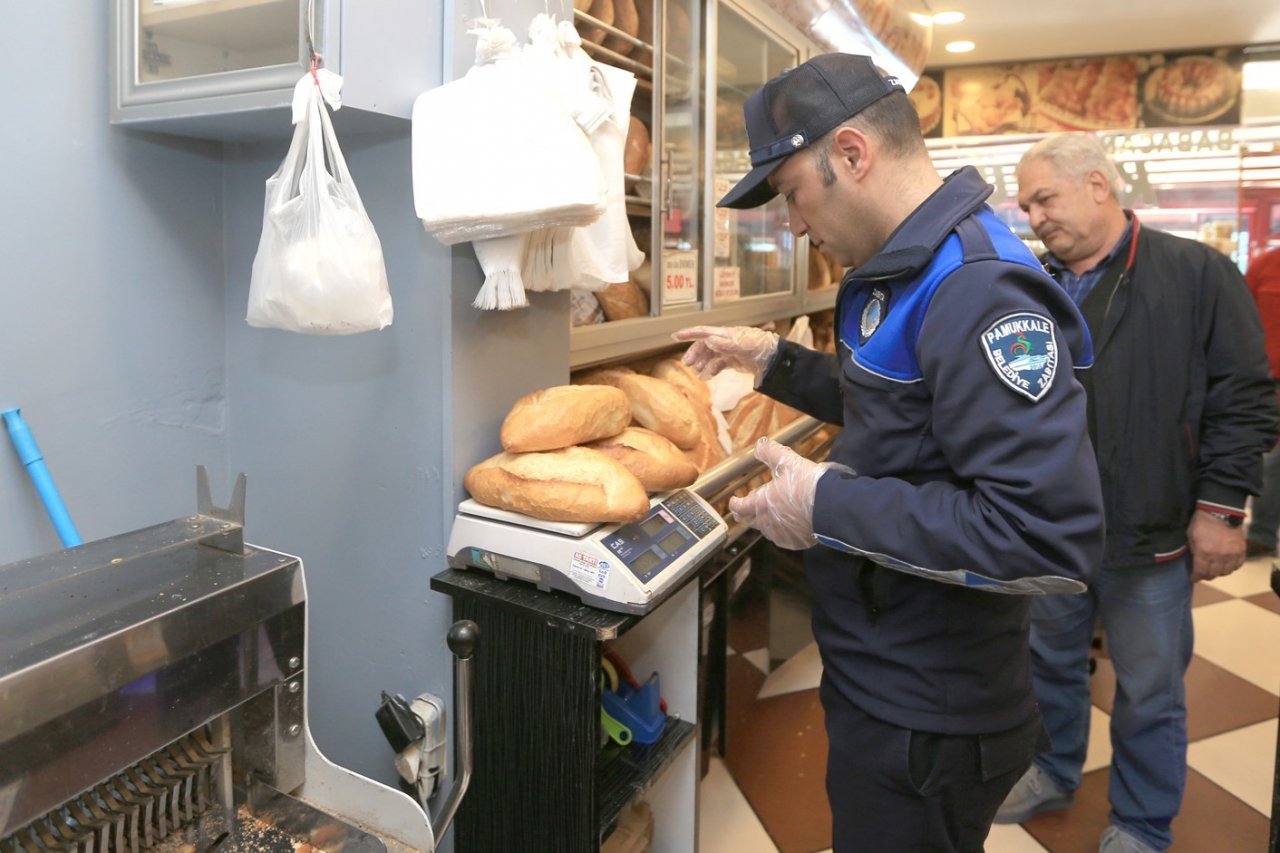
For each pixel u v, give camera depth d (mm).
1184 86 4660
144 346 1426
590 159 1178
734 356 1622
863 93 1107
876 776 1210
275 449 1530
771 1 2531
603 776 1451
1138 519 1845
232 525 1008
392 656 1469
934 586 1146
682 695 1619
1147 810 1922
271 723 995
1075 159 1797
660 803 1668
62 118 1282
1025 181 1877
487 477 1316
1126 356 1820
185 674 854
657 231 2049
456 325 1332
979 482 1000
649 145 2016
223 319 1547
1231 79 4590
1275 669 2912
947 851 1229
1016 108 4918
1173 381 1800
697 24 2230
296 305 1158
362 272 1142
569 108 1227
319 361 1457
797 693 2643
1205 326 1791
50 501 1242
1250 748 2432
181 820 992
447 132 1185
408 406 1383
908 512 1044
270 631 946
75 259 1317
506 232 1212
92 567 919
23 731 711
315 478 1497
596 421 1382
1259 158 4617
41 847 841
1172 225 4793
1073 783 2145
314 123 1113
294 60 1207
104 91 1332
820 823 2043
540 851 1331
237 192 1504
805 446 2514
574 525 1269
